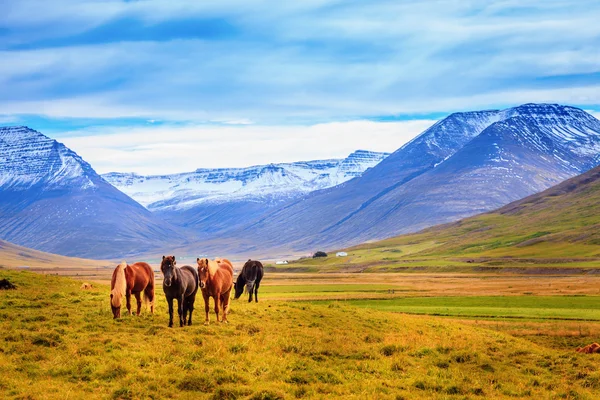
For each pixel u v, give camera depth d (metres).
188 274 35.25
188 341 30.72
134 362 26.27
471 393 25.83
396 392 25.25
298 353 30.89
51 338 28.98
